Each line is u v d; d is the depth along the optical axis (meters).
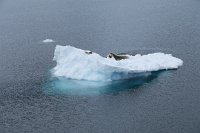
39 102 53.12
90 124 47.44
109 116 48.75
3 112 51.34
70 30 79.50
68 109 50.97
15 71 62.56
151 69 57.56
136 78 57.31
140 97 52.38
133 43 69.69
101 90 54.88
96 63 57.59
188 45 66.69
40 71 61.88
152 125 46.19
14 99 54.38
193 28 74.31
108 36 74.12
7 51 71.00
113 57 60.69
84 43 71.81
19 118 49.81
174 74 57.12
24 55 68.56
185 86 53.81
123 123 47.09
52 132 46.50
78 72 58.28
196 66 58.91
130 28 77.25
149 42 69.38
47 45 72.38
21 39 76.62
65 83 57.25
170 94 52.28
